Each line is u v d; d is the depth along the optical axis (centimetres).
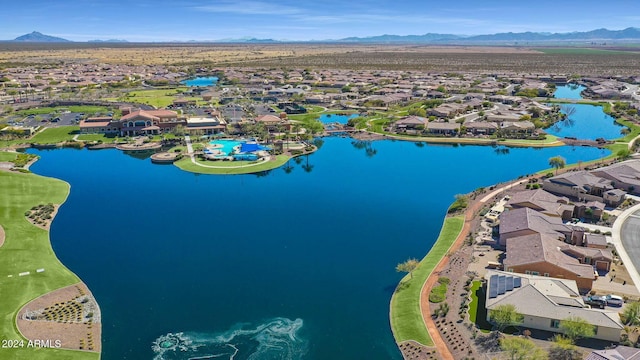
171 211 13162
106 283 9250
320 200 14075
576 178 13512
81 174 16538
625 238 10662
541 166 17312
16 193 13962
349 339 7662
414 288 8888
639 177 13950
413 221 12400
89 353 7219
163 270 9825
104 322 8025
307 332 7831
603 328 7138
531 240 9669
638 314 7538
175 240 11262
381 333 7819
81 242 11056
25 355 7031
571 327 7038
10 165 17050
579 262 9231
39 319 7944
